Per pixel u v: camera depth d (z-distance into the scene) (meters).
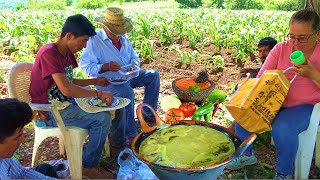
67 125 3.27
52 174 2.84
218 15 12.82
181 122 2.89
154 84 4.32
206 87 4.20
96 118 3.23
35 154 3.35
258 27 10.14
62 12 12.88
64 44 3.18
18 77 3.34
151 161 2.43
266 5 43.16
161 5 43.03
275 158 3.73
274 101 2.89
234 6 46.25
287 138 3.02
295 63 2.85
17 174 2.43
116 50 4.04
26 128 4.32
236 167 3.48
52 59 3.10
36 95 3.26
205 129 2.82
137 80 4.32
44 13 12.51
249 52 7.89
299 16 2.96
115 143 3.79
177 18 9.83
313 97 3.15
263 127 2.90
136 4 44.41
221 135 2.74
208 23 10.24
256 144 3.97
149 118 4.55
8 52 7.77
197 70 6.82
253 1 45.44
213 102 4.45
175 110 4.04
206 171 2.34
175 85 4.23
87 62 3.90
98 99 3.38
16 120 2.10
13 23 9.66
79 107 3.27
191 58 7.01
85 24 3.12
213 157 2.47
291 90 3.19
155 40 8.70
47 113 3.27
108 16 3.90
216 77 6.50
